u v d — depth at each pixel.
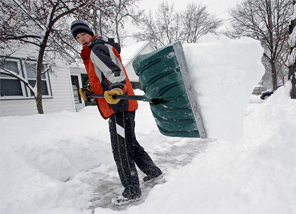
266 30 15.59
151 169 1.89
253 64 1.01
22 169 1.75
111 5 5.12
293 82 2.94
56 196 1.59
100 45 1.52
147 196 1.66
